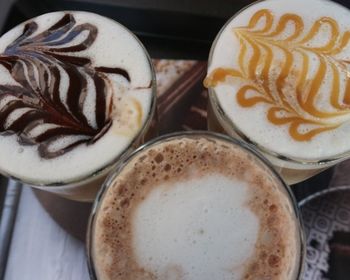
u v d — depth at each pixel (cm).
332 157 17
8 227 20
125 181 16
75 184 17
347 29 18
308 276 19
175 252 15
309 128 17
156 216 15
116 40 18
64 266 20
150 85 17
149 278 15
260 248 15
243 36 18
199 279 15
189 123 21
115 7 22
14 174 17
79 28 19
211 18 22
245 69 18
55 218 20
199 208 15
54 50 18
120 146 17
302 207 20
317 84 17
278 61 18
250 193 16
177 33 22
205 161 16
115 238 15
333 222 19
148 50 23
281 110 17
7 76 18
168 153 16
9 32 19
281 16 19
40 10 22
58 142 17
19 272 20
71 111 17
